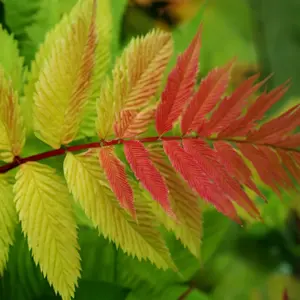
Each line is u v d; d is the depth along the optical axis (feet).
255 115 1.62
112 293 1.84
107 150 1.61
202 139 1.62
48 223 1.58
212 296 2.07
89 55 1.58
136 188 1.61
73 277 1.57
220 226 1.93
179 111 1.61
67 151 1.62
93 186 1.60
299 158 1.62
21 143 1.61
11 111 1.59
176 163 1.60
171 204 1.63
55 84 1.59
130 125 1.62
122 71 1.60
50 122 1.61
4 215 1.59
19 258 1.78
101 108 1.61
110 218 1.59
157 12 2.09
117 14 1.90
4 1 1.82
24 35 1.81
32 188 1.60
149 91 1.61
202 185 1.58
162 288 1.88
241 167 1.62
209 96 1.61
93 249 1.85
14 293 1.78
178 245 1.89
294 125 1.62
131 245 1.59
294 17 2.89
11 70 1.74
